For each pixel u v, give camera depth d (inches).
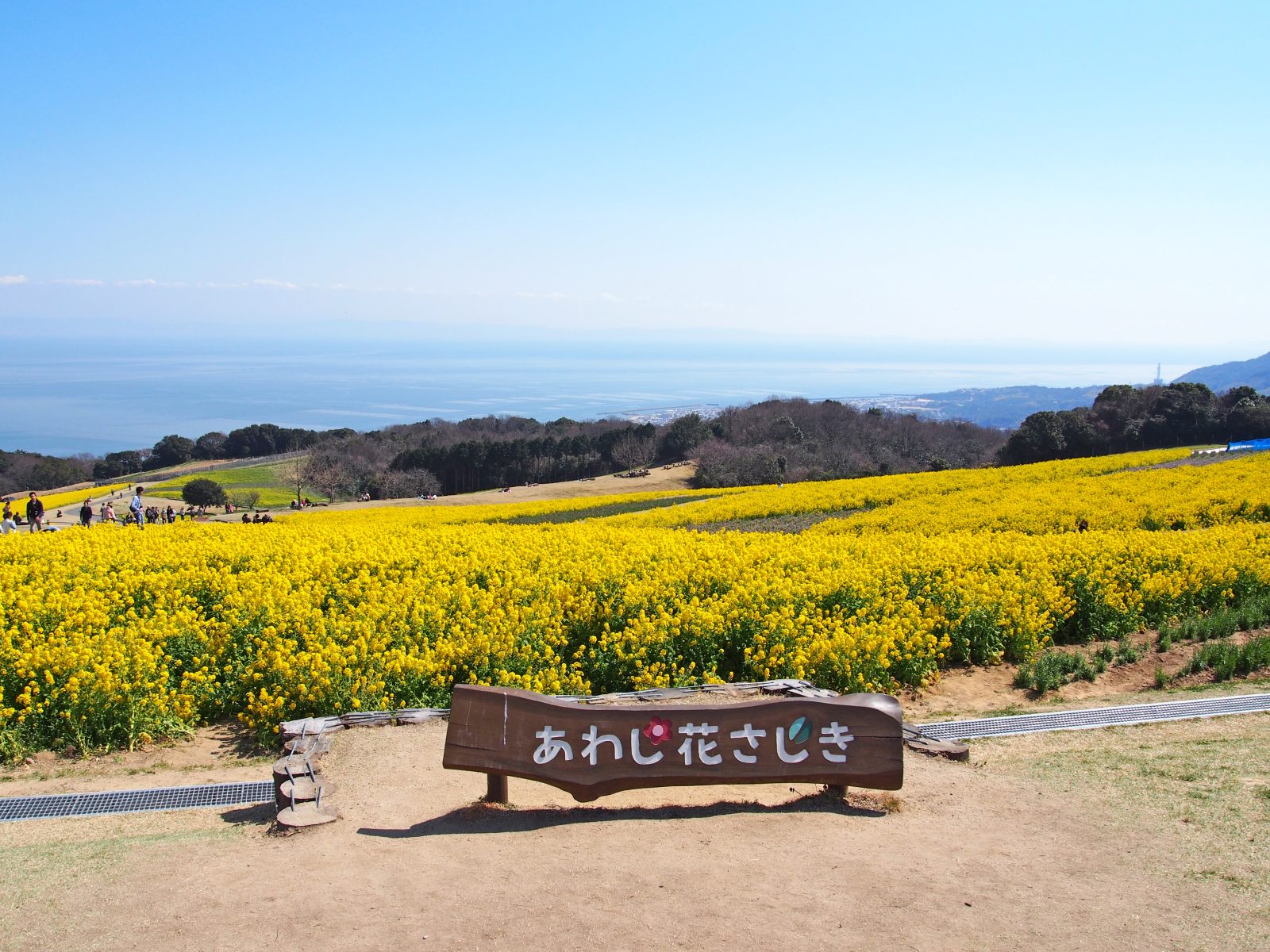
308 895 188.9
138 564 569.3
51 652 354.9
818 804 244.7
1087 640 515.2
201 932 173.2
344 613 467.2
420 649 403.5
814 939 169.2
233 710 379.2
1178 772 272.4
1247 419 2783.0
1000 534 764.6
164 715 351.6
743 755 230.8
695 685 373.7
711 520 1286.9
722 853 209.6
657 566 552.7
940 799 251.0
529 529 886.4
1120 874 200.4
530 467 3481.8
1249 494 1036.5
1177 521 951.0
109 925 177.5
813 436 3698.3
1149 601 537.3
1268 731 327.3
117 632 389.7
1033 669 443.5
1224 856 209.0
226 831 240.5
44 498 2090.3
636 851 210.7
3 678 352.5
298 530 853.2
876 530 995.9
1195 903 185.9
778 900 185.2
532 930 172.2
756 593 467.2
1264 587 572.7
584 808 244.5
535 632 425.7
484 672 389.7
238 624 419.5
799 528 1150.3
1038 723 351.6
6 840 248.2
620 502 1756.9
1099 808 243.6
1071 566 564.7
